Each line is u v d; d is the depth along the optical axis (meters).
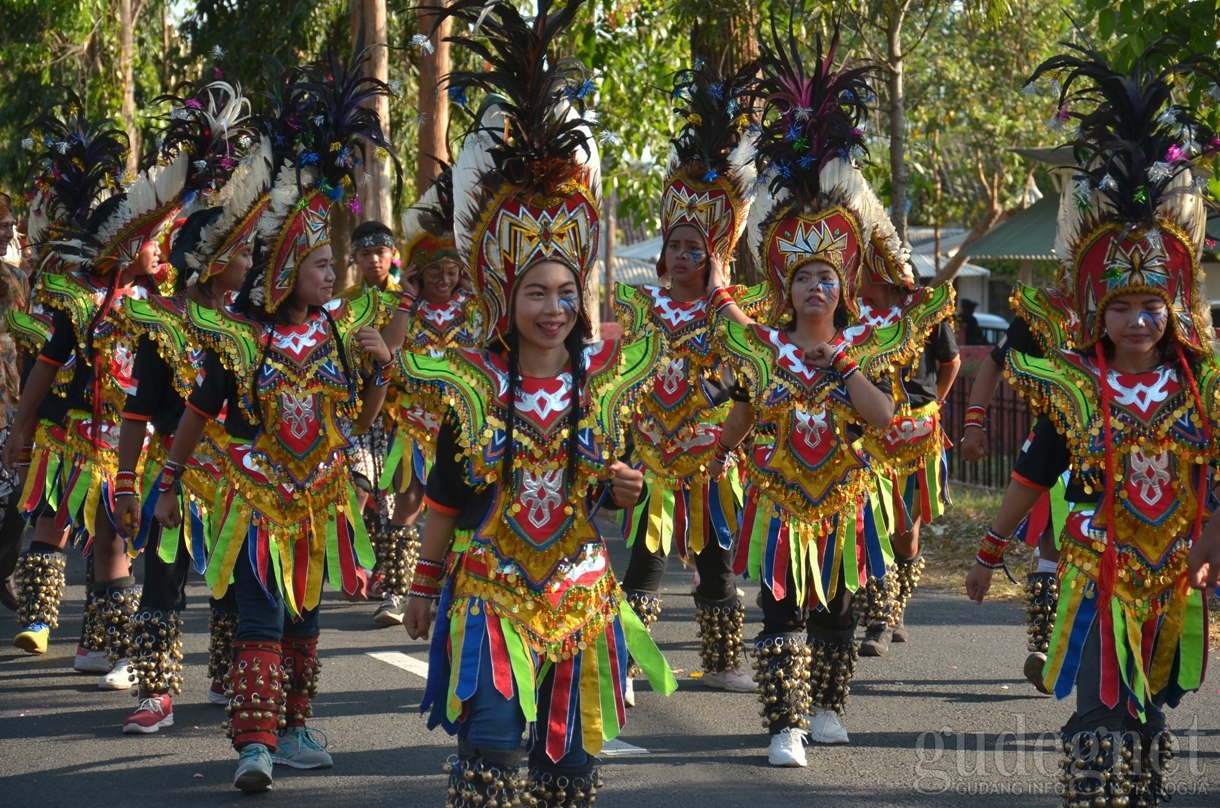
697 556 6.17
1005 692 6.09
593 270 3.79
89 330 5.84
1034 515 5.88
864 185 5.14
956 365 6.44
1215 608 7.13
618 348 3.79
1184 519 3.81
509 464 3.64
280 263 4.75
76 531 6.17
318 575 4.86
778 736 5.16
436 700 3.72
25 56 17.42
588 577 3.72
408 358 3.73
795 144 5.05
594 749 3.65
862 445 5.33
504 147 3.65
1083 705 3.86
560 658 3.65
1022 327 6.01
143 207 5.73
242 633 4.81
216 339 4.73
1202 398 3.81
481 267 3.72
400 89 13.29
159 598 5.55
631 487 3.73
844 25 12.16
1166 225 3.84
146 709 5.57
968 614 7.63
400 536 7.61
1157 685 3.83
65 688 6.25
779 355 5.12
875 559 5.17
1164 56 8.17
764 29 10.65
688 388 5.93
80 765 5.16
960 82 18.94
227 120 5.53
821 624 5.33
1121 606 3.81
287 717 5.11
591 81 3.77
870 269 5.99
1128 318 3.82
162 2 19.91
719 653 6.21
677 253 6.04
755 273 9.93
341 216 14.81
